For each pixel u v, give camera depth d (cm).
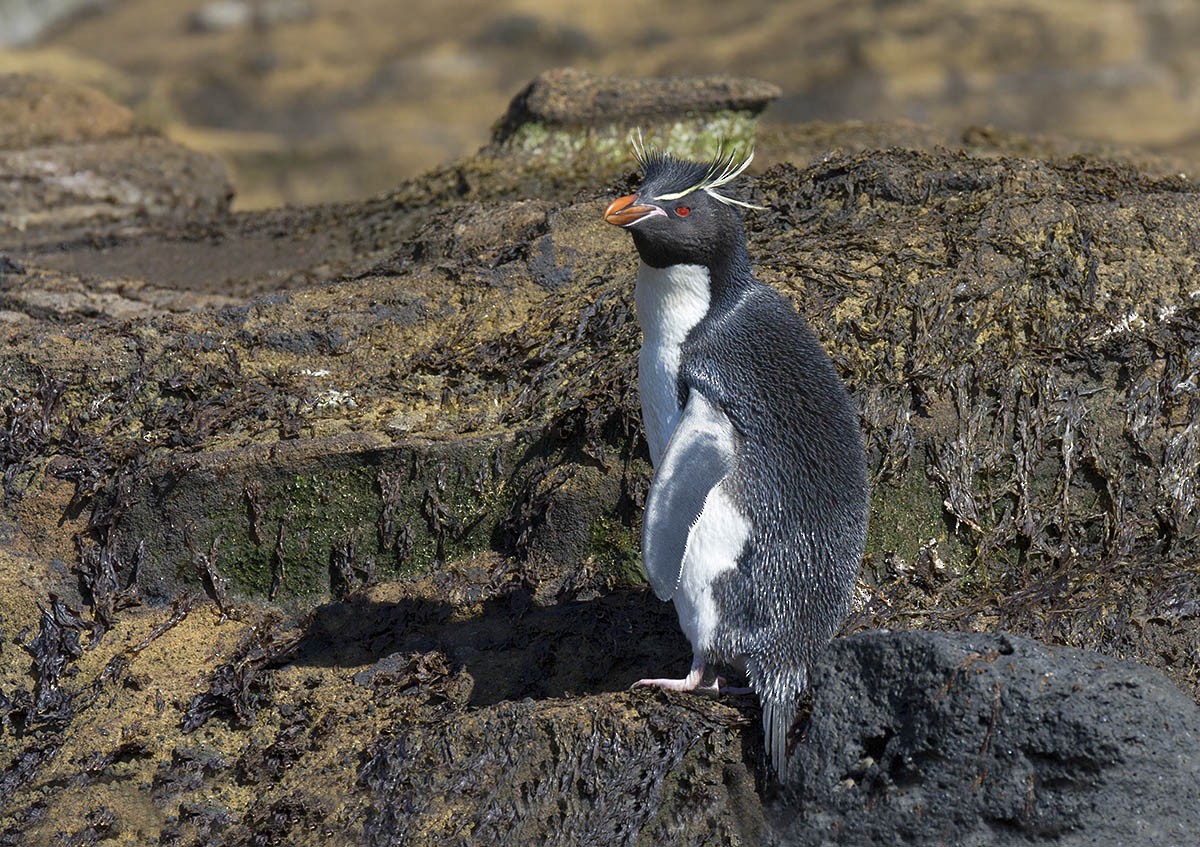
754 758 991
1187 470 1227
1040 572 1203
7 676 1193
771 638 984
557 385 1312
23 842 1073
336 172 4788
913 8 6706
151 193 2528
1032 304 1288
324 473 1255
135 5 8181
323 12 7806
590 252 1478
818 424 997
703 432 959
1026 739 909
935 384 1232
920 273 1307
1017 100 5934
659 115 2167
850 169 1504
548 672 1120
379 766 1051
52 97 2695
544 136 2145
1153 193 1461
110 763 1112
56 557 1263
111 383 1347
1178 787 895
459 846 993
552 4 7662
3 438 1297
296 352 1391
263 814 1052
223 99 6419
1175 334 1266
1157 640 1147
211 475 1252
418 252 1611
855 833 946
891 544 1212
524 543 1234
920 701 937
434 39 7269
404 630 1194
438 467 1253
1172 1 6819
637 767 990
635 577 1204
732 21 7081
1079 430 1232
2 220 2339
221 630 1225
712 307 1015
